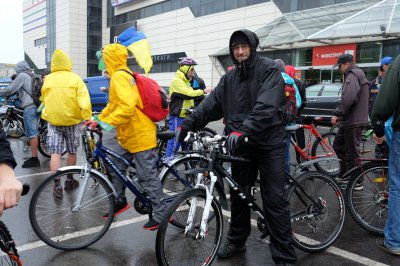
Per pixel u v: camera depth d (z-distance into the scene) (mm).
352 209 3904
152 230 3795
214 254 3150
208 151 3123
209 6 32500
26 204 4875
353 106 5082
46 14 55719
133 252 3518
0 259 1596
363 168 3889
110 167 3701
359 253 3498
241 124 3021
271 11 27094
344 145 5434
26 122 6965
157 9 39062
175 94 6020
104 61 3604
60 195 3617
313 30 19938
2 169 1308
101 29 49969
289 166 3721
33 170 6832
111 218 3684
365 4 20156
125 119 3428
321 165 6016
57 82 4891
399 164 3320
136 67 42094
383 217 3938
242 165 3238
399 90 3174
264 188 3062
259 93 2885
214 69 32125
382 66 6801
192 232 2926
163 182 3900
